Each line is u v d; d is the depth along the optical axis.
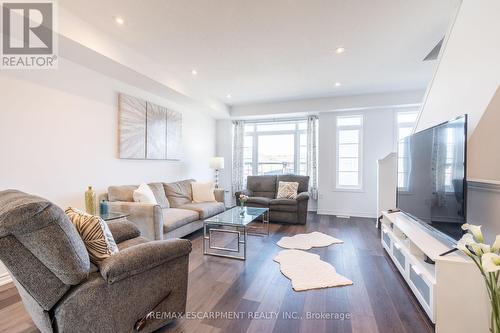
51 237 1.16
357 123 5.41
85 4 2.16
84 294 1.27
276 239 3.63
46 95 2.63
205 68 3.65
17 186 2.40
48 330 1.29
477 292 1.55
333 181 5.46
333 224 4.56
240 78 4.07
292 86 4.48
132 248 1.47
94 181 3.17
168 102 4.56
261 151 6.35
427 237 2.15
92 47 2.51
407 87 4.54
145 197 3.15
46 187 2.64
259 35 2.71
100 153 3.25
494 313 1.26
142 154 3.89
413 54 3.19
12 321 1.74
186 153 5.09
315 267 2.62
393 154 4.23
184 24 2.49
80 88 2.99
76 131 2.95
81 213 1.59
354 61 3.41
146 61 3.25
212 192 4.61
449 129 1.93
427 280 1.70
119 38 2.76
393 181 4.23
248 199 4.81
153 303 1.54
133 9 2.23
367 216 5.24
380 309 1.90
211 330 1.66
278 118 6.15
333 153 5.45
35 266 1.18
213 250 3.18
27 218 1.08
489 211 1.86
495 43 1.78
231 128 6.32
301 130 6.06
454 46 2.32
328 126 5.48
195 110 5.38
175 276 1.66
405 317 1.80
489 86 1.85
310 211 5.79
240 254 3.02
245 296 2.08
